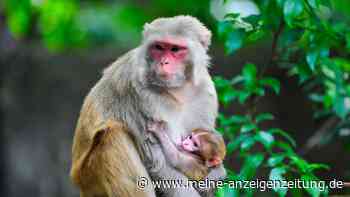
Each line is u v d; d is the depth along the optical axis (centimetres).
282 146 1024
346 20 1445
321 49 1075
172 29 925
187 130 975
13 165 1855
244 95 1092
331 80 1177
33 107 1877
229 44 1073
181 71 923
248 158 1003
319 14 1262
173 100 942
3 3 1842
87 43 2255
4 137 1842
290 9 995
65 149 1892
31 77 1878
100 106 942
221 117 1117
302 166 952
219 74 1902
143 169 920
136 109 925
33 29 2162
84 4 2311
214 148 954
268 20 1073
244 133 1063
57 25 2220
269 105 1883
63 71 1909
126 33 2269
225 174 979
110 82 949
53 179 1884
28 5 2050
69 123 1902
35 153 1873
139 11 2248
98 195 943
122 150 905
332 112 1248
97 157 912
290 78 1867
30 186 1869
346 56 1339
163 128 930
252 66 1124
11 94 1845
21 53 1884
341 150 1819
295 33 1082
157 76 909
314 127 1873
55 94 1897
